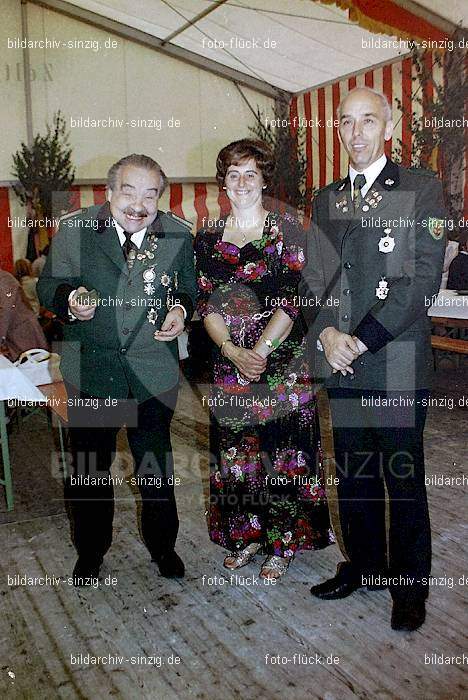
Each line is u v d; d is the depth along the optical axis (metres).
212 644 2.23
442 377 5.95
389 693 1.97
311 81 8.62
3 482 3.39
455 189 6.77
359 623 2.32
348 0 5.75
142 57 8.83
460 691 1.97
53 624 2.37
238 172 2.42
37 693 2.02
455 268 5.30
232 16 7.43
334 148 8.52
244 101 9.30
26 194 8.42
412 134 6.91
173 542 2.67
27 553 2.92
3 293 4.43
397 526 2.23
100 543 2.62
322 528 2.70
